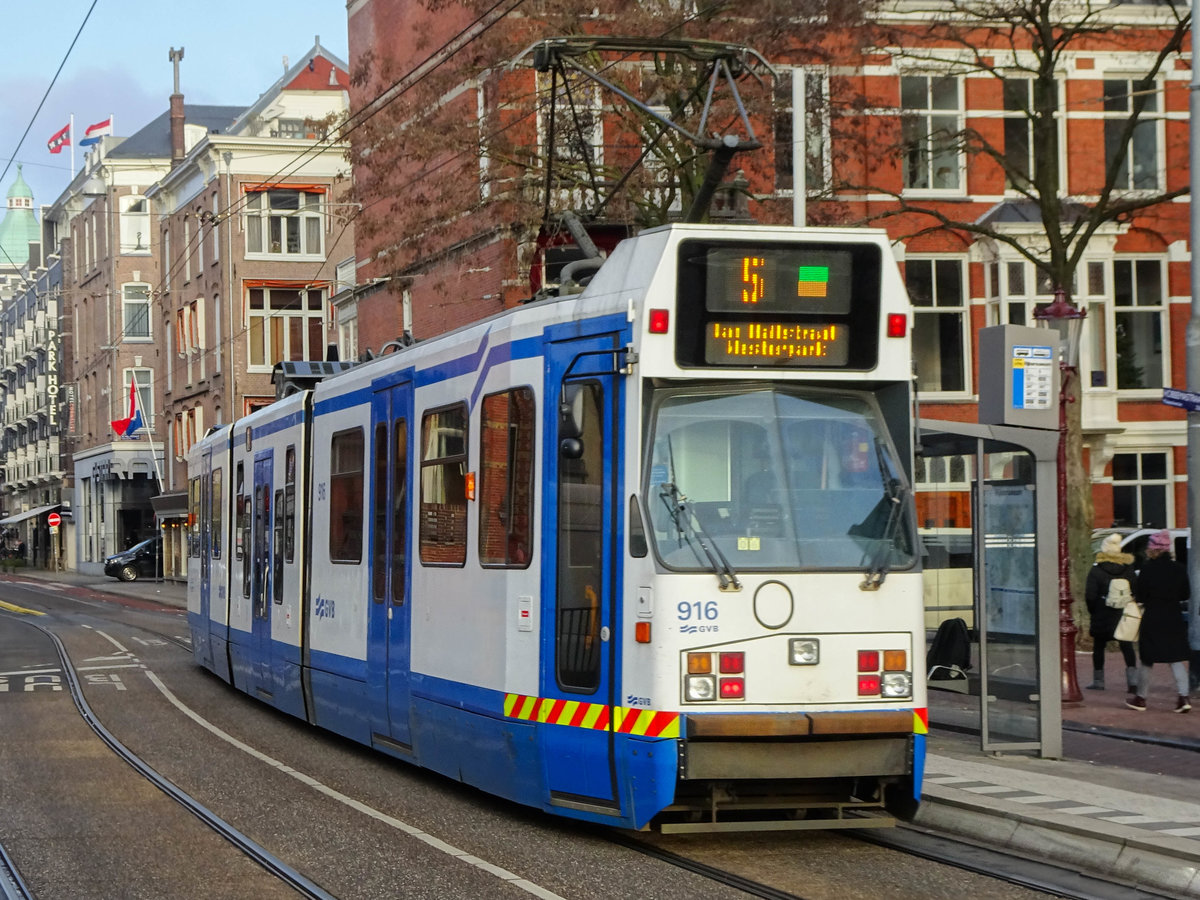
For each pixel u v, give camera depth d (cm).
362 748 1396
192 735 1495
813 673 848
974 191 3341
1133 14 3325
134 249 7231
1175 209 3375
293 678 1491
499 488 999
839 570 859
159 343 6931
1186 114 3356
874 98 2403
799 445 879
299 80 6072
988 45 2559
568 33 2217
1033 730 1200
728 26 2156
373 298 4022
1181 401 1374
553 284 1088
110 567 6406
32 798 1110
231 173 5650
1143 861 812
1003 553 1237
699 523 855
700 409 873
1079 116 3338
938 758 1194
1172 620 1488
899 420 902
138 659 2480
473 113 2358
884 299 902
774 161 2447
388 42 3581
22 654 2611
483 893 779
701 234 877
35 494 9688
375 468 1252
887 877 817
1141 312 3397
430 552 1112
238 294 5647
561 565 923
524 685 951
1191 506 1513
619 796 866
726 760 836
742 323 879
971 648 1255
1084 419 3366
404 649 1157
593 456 899
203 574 2102
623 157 2488
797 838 930
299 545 1488
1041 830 889
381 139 2392
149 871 851
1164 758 1196
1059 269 2222
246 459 1800
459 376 1075
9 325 10500
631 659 854
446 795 1108
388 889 792
